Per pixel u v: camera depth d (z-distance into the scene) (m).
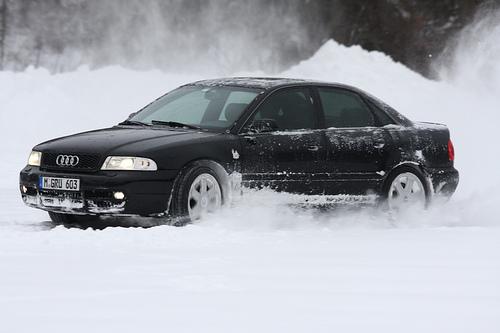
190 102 23.17
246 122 21.78
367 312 11.10
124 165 20.06
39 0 63.62
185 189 20.30
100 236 17.62
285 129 22.42
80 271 13.74
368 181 23.41
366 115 24.02
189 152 20.53
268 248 16.78
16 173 33.88
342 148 22.95
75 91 46.03
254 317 10.73
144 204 20.06
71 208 20.44
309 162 22.34
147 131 21.77
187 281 12.99
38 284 12.66
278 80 23.53
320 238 18.53
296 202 22.16
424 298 12.02
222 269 14.17
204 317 10.69
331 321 10.58
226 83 23.47
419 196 24.41
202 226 19.33
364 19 65.25
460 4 62.91
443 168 24.88
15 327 10.08
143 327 10.14
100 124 42.50
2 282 12.79
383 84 49.94
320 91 23.44
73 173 20.50
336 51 51.78
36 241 17.00
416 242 18.17
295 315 10.88
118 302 11.48
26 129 40.59
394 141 23.98
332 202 22.80
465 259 15.73
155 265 14.41
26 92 43.50
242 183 21.27
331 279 13.44
